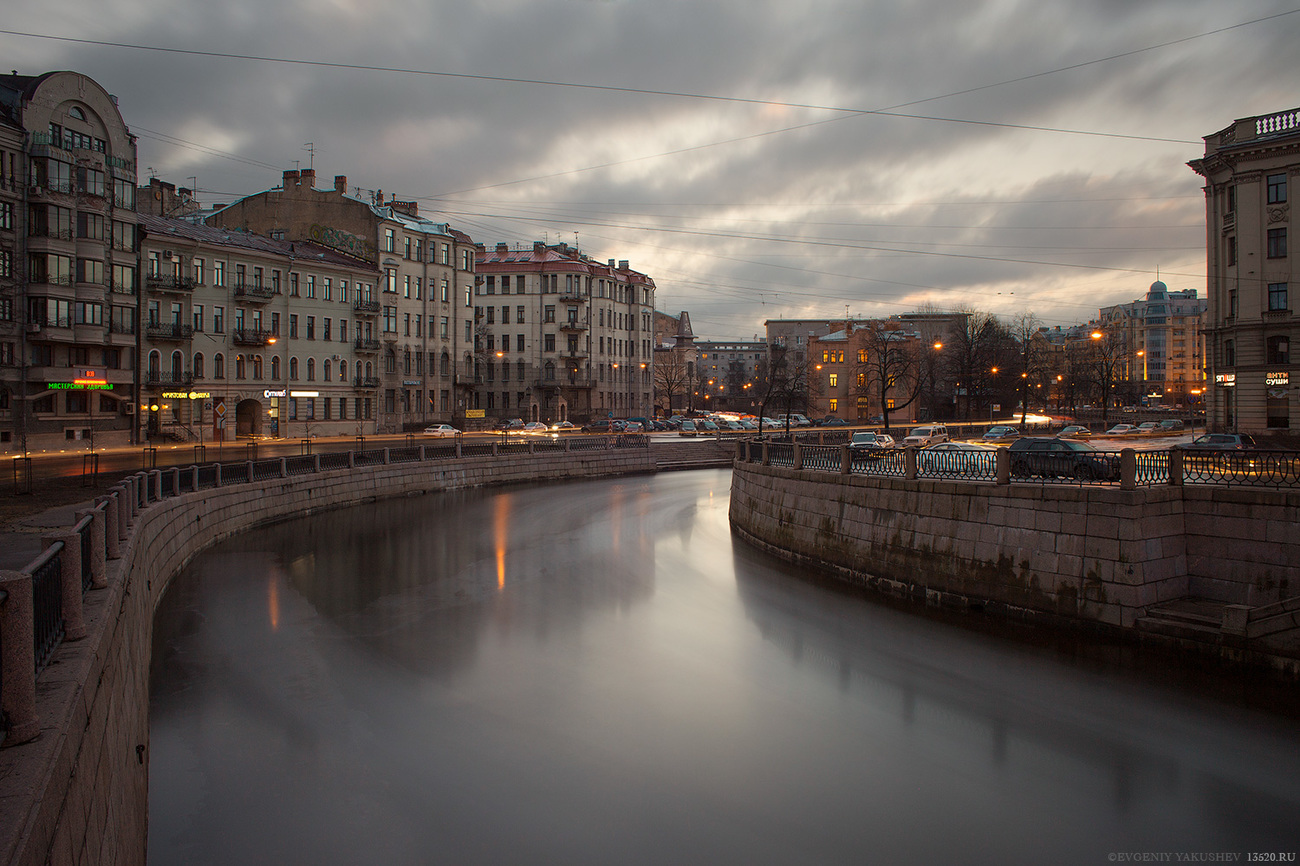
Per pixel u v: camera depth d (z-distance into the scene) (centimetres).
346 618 1638
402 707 1187
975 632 1551
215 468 2458
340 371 5638
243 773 983
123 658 821
